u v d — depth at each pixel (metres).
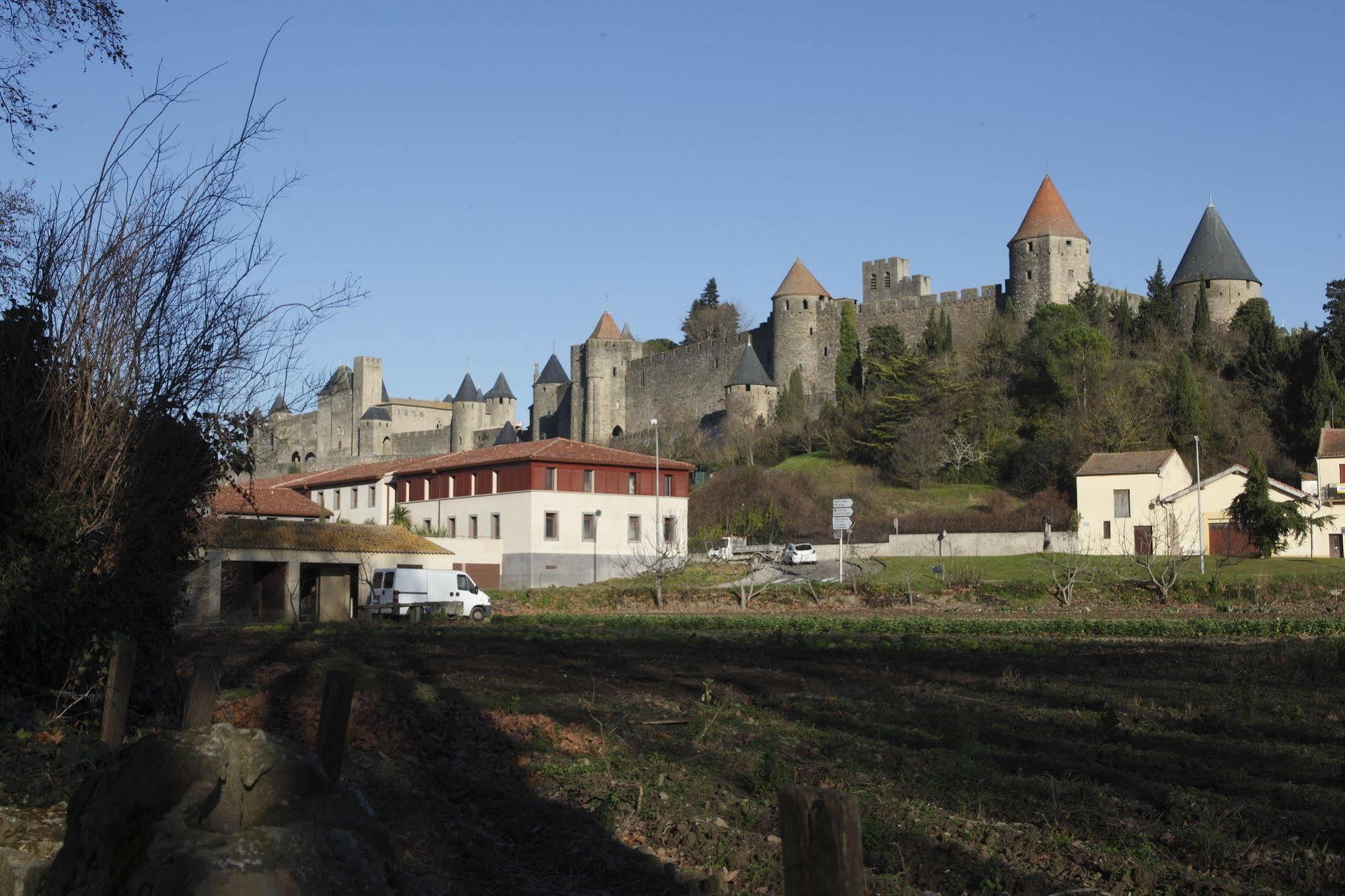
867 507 87.94
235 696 18.31
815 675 24.80
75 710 14.89
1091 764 14.97
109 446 16.17
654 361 134.50
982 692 22.14
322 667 24.27
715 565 70.69
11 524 15.59
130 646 12.49
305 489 89.75
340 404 170.38
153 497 16.72
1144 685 23.30
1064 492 81.75
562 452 72.00
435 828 11.08
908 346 113.81
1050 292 110.69
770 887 9.98
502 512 72.44
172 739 6.77
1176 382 88.56
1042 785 13.42
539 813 12.05
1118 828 11.82
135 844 6.47
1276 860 10.77
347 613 57.69
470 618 49.44
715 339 131.75
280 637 34.91
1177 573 53.94
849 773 13.98
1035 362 97.81
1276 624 37.03
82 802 6.98
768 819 12.05
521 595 60.09
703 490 91.38
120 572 16.52
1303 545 69.19
